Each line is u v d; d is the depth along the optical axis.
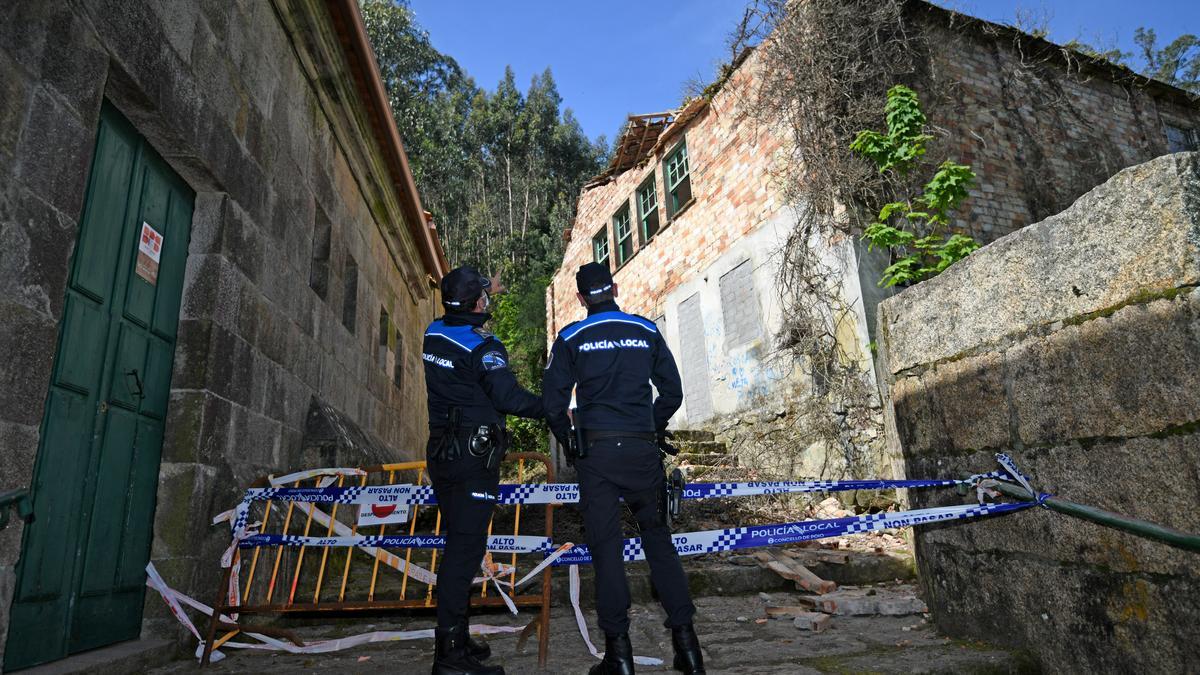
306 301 5.67
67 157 2.70
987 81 9.22
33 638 2.71
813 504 7.37
